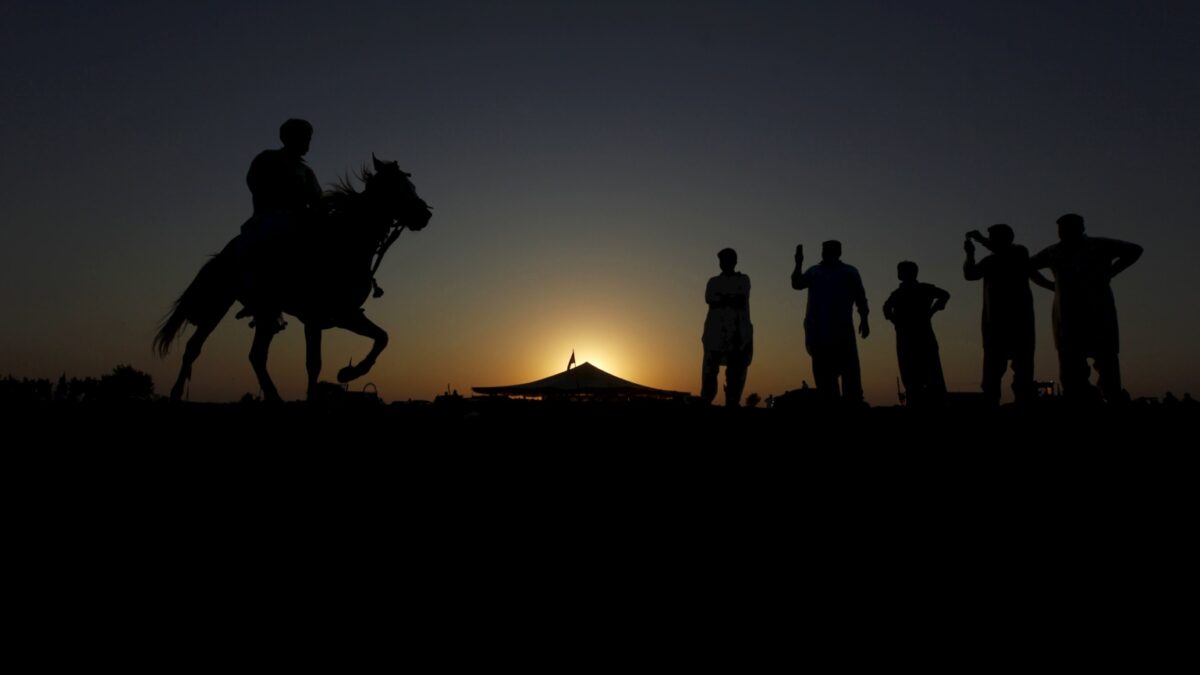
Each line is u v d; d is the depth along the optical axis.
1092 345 7.09
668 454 6.18
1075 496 5.72
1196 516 5.49
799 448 6.20
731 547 5.81
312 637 5.44
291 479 5.95
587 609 5.57
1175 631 5.16
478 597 5.59
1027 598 5.46
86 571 5.63
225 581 5.63
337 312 7.09
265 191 7.50
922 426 6.23
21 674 5.11
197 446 6.04
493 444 6.20
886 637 5.36
